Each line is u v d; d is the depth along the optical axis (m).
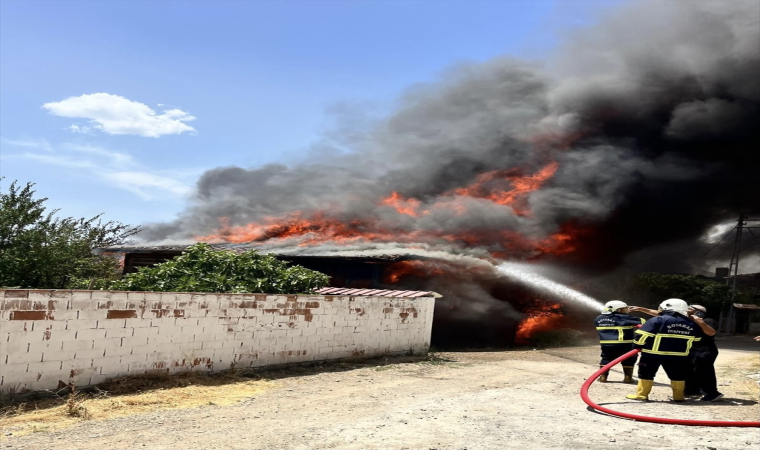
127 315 7.77
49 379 6.92
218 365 8.95
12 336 6.59
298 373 9.70
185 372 8.49
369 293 12.84
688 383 7.91
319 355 10.61
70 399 6.42
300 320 10.27
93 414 6.32
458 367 11.15
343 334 11.09
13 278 11.36
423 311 13.12
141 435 5.49
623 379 9.84
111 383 7.51
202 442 5.21
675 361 7.35
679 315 7.48
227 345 9.08
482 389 8.38
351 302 11.30
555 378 9.81
